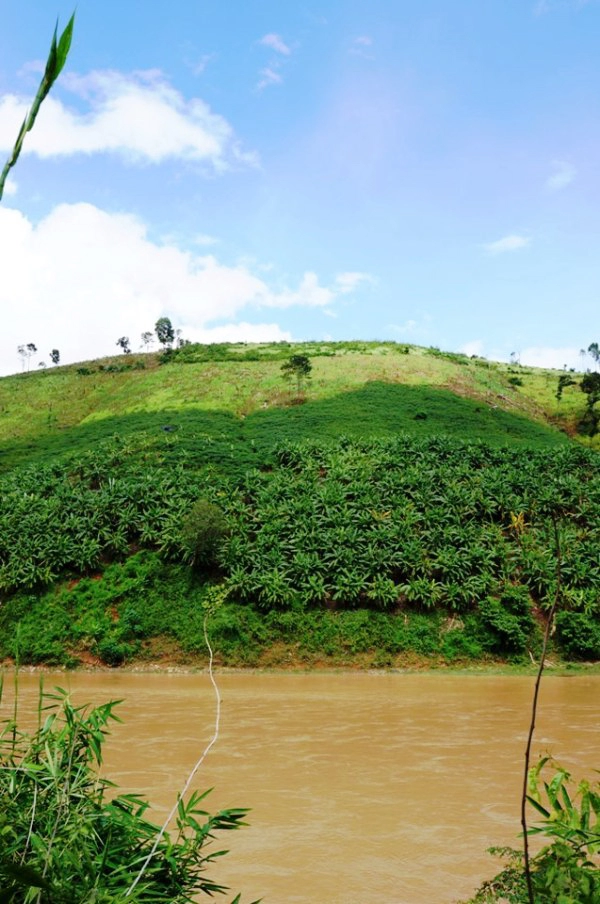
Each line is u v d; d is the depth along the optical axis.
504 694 20.78
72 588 31.19
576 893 2.33
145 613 29.50
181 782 10.99
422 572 30.97
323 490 35.88
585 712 17.41
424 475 37.62
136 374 77.00
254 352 82.19
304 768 11.98
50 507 35.03
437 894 6.94
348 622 29.09
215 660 27.25
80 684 23.17
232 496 35.72
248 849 8.22
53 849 2.31
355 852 8.15
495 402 62.81
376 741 14.17
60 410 67.50
